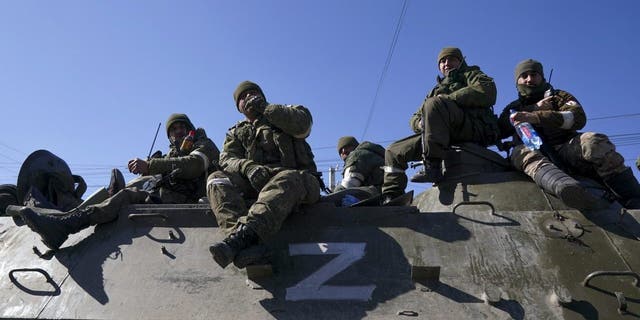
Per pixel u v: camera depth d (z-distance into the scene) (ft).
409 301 12.18
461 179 16.43
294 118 16.84
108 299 13.03
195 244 14.37
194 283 13.21
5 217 16.56
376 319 11.81
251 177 15.89
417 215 14.44
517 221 13.96
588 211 14.12
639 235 13.32
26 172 19.30
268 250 13.47
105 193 16.93
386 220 14.44
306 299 12.51
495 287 12.31
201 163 20.35
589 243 13.19
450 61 19.13
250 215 13.61
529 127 16.20
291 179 14.46
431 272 12.48
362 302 12.30
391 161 18.49
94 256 14.37
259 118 17.44
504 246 13.33
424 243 13.67
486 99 17.66
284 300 12.53
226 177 15.21
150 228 15.02
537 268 12.69
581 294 11.97
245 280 13.15
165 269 13.69
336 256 13.64
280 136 16.94
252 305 12.48
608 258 12.79
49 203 17.93
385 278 12.85
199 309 12.51
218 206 14.60
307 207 14.92
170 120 23.02
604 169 15.93
